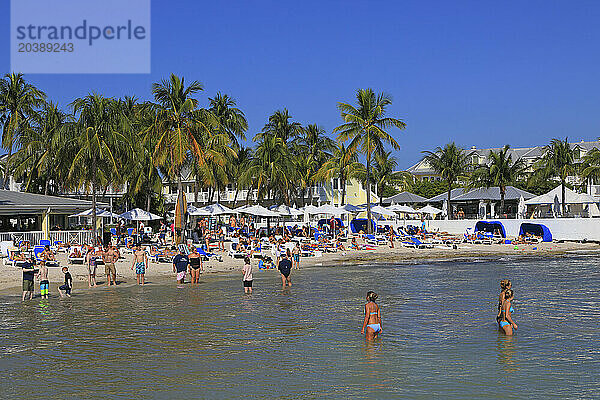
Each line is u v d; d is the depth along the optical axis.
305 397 12.94
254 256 42.47
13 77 57.44
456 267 40.00
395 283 31.62
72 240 43.34
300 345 17.50
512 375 14.43
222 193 79.88
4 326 20.28
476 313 22.53
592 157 67.94
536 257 46.97
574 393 13.12
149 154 58.00
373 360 15.83
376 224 63.59
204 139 49.88
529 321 20.83
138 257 30.86
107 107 43.44
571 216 68.62
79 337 18.58
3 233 40.50
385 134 56.06
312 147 77.12
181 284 31.06
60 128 42.94
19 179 62.12
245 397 12.95
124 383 13.92
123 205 66.44
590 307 23.77
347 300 25.89
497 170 70.56
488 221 60.03
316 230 57.12
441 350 16.80
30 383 13.93
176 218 45.53
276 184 64.38
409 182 84.12
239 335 18.86
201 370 14.95
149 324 20.62
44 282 26.23
